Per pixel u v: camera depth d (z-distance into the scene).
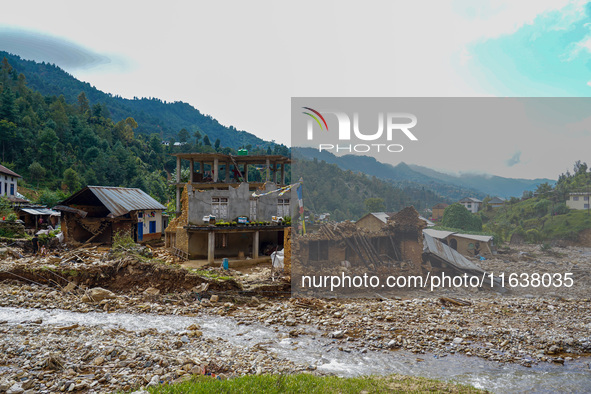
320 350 15.06
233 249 34.84
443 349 14.93
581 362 13.70
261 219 34.28
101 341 15.01
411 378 12.05
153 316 19.97
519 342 15.30
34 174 106.19
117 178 135.00
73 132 151.50
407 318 17.53
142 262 25.83
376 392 10.52
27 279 24.84
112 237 39.56
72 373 12.04
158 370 12.33
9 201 48.81
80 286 24.38
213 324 18.72
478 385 11.95
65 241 38.25
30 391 10.83
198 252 33.94
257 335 16.97
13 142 116.12
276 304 22.08
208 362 13.17
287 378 11.16
